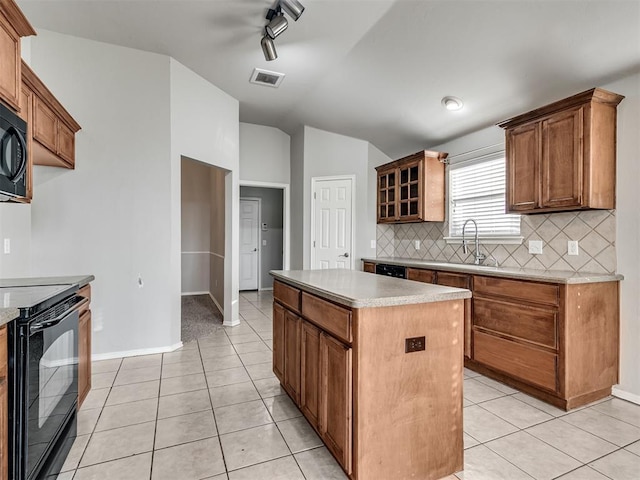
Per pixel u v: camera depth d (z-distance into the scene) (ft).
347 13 8.77
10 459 4.21
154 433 6.63
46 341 4.88
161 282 11.25
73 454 5.96
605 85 8.25
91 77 10.39
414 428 5.30
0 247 8.18
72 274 10.25
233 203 14.66
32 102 6.97
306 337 6.70
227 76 12.54
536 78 8.89
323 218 17.04
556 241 9.54
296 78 12.48
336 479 5.38
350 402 5.08
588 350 7.76
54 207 10.08
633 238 7.91
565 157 8.19
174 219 11.57
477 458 5.91
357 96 12.89
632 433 6.68
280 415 7.33
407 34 9.16
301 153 17.53
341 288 6.03
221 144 13.82
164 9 8.91
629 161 7.90
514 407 7.73
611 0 6.55
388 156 16.60
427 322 5.41
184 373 9.55
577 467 5.67
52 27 9.77
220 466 5.68
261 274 23.71
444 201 13.69
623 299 8.10
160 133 11.19
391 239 16.67
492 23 7.89
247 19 9.21
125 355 10.84
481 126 11.89
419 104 11.98
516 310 8.49
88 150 10.36
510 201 9.58
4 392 4.10
